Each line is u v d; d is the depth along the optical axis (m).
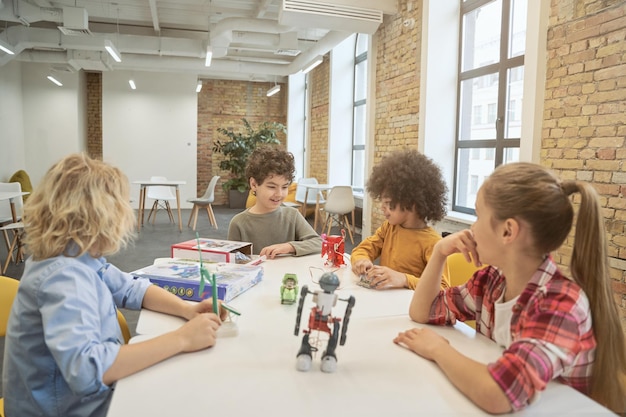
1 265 4.74
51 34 7.10
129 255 5.39
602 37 2.79
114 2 7.05
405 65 5.16
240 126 11.46
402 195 1.73
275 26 6.63
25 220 1.00
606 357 0.93
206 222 8.23
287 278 1.41
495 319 1.10
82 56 8.00
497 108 4.25
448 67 4.77
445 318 1.22
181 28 8.65
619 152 2.71
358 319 1.26
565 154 3.07
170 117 10.33
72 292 0.93
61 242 0.97
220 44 7.16
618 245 2.74
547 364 0.82
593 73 2.85
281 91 11.59
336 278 0.95
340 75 8.04
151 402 0.81
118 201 1.02
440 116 4.80
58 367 0.98
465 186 4.78
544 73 3.21
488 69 4.36
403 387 0.88
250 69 9.11
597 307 0.92
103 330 1.05
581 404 0.83
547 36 3.17
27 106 9.55
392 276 1.57
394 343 1.10
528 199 0.89
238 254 1.81
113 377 0.90
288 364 0.97
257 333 1.15
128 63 8.78
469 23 4.64
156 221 8.30
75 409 1.00
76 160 1.01
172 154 10.40
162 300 1.29
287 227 2.29
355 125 8.09
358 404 0.82
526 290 0.96
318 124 8.91
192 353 1.02
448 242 1.18
